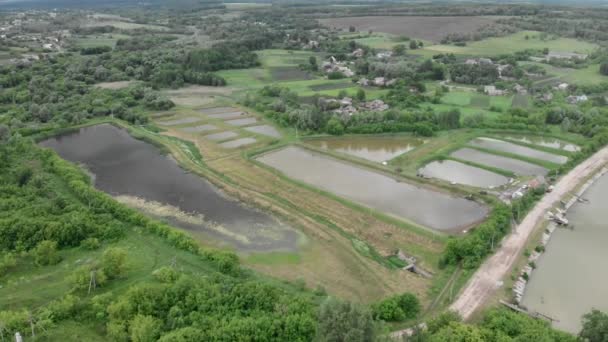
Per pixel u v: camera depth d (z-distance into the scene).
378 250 86.88
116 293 69.69
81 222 86.56
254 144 145.38
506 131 155.88
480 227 87.69
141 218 92.19
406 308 67.81
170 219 97.88
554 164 126.38
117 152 139.88
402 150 143.00
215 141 148.75
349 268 80.44
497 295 72.88
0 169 114.81
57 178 114.12
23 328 59.75
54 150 140.50
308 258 83.50
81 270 71.81
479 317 67.69
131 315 62.66
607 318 56.34
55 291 70.06
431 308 69.94
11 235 82.00
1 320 59.84
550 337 59.09
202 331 59.50
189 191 112.25
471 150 139.88
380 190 112.00
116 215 94.75
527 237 89.94
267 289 68.19
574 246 88.69
